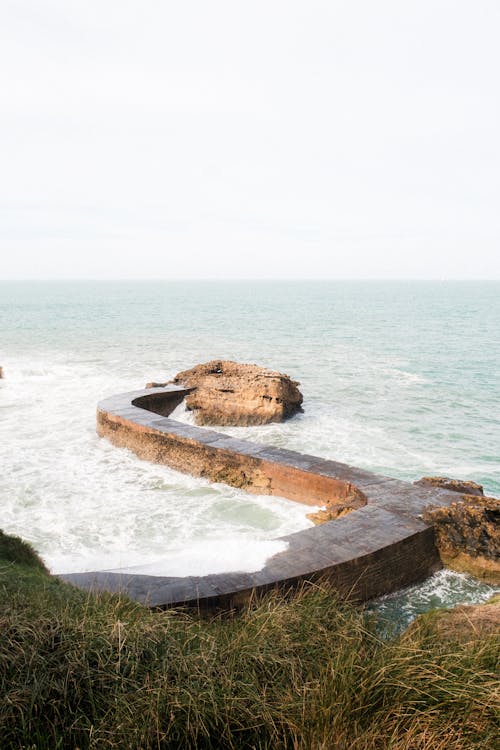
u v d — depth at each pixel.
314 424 29.31
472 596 13.77
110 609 6.67
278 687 4.76
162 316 103.44
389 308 133.50
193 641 5.75
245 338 67.94
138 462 23.20
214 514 18.16
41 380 40.00
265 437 27.11
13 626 5.10
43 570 10.45
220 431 28.41
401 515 15.60
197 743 4.24
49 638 5.03
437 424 29.50
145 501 19.09
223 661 5.11
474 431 28.33
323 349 58.25
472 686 4.36
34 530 16.38
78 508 18.20
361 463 23.48
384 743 3.98
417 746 3.93
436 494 17.17
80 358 50.91
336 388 38.12
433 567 14.90
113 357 51.69
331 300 174.88
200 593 11.23
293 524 17.42
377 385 39.25
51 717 4.38
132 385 38.44
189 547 15.52
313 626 6.17
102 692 4.60
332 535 14.34
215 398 29.94
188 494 19.91
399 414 31.39
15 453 23.61
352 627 6.21
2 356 51.50
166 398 30.17
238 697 4.48
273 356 53.03
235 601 11.35
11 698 4.32
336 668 4.73
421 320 97.69
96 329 78.06
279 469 19.62
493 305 150.62
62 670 4.68
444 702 4.23
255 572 12.36
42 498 18.89
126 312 113.69
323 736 4.06
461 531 14.96
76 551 15.12
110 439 25.44
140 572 12.47
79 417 29.70
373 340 66.62
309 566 12.63
